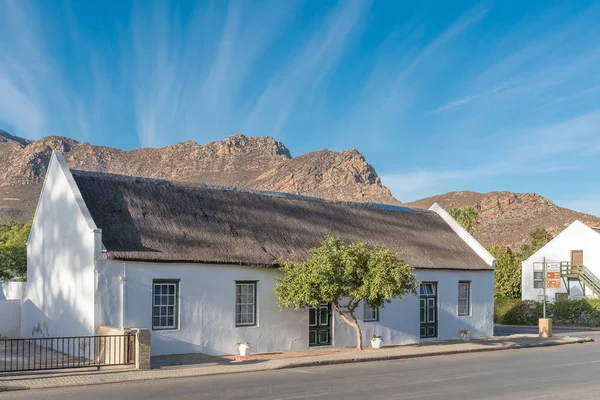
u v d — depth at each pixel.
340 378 16.92
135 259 20.36
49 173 24.41
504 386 15.48
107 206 21.97
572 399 13.66
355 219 29.52
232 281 22.75
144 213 22.50
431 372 18.34
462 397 13.78
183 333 21.39
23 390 14.67
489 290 32.22
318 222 27.66
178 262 21.34
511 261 61.88
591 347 27.78
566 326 44.03
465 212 81.62
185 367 18.59
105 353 19.42
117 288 20.31
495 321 49.16
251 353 22.88
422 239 30.88
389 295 22.12
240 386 15.33
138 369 17.81
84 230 20.84
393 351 23.69
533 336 32.53
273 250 24.22
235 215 25.09
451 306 30.09
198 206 24.39
